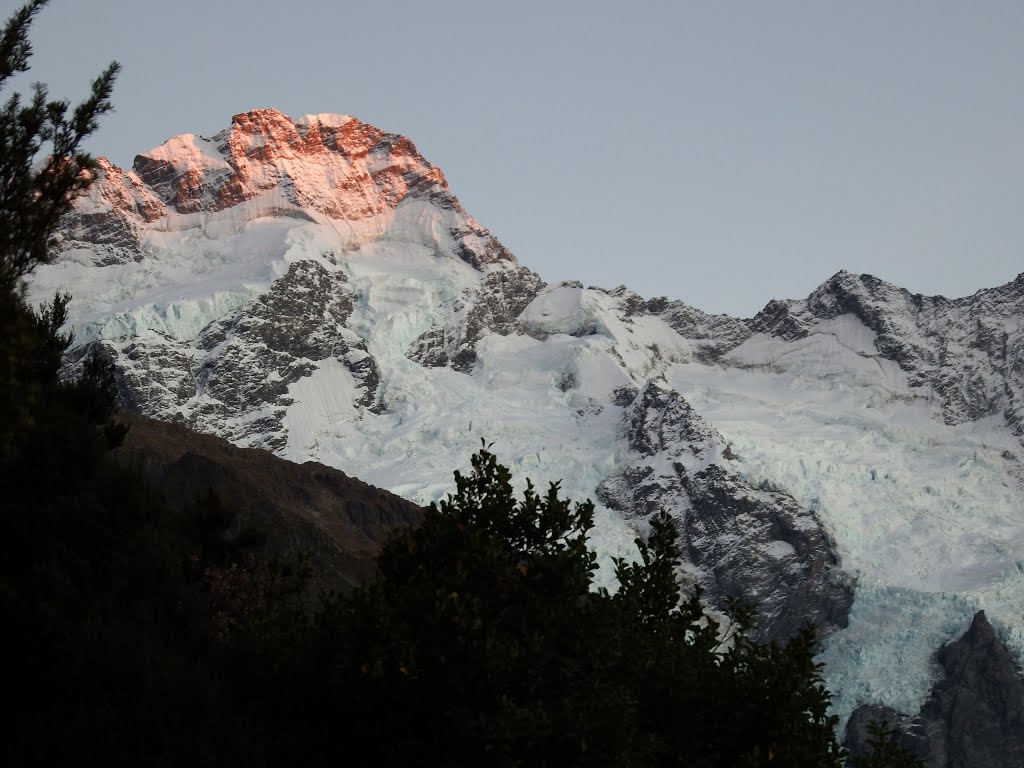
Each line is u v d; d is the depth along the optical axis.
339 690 120.44
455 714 119.25
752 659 132.00
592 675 123.94
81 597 112.12
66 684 105.62
